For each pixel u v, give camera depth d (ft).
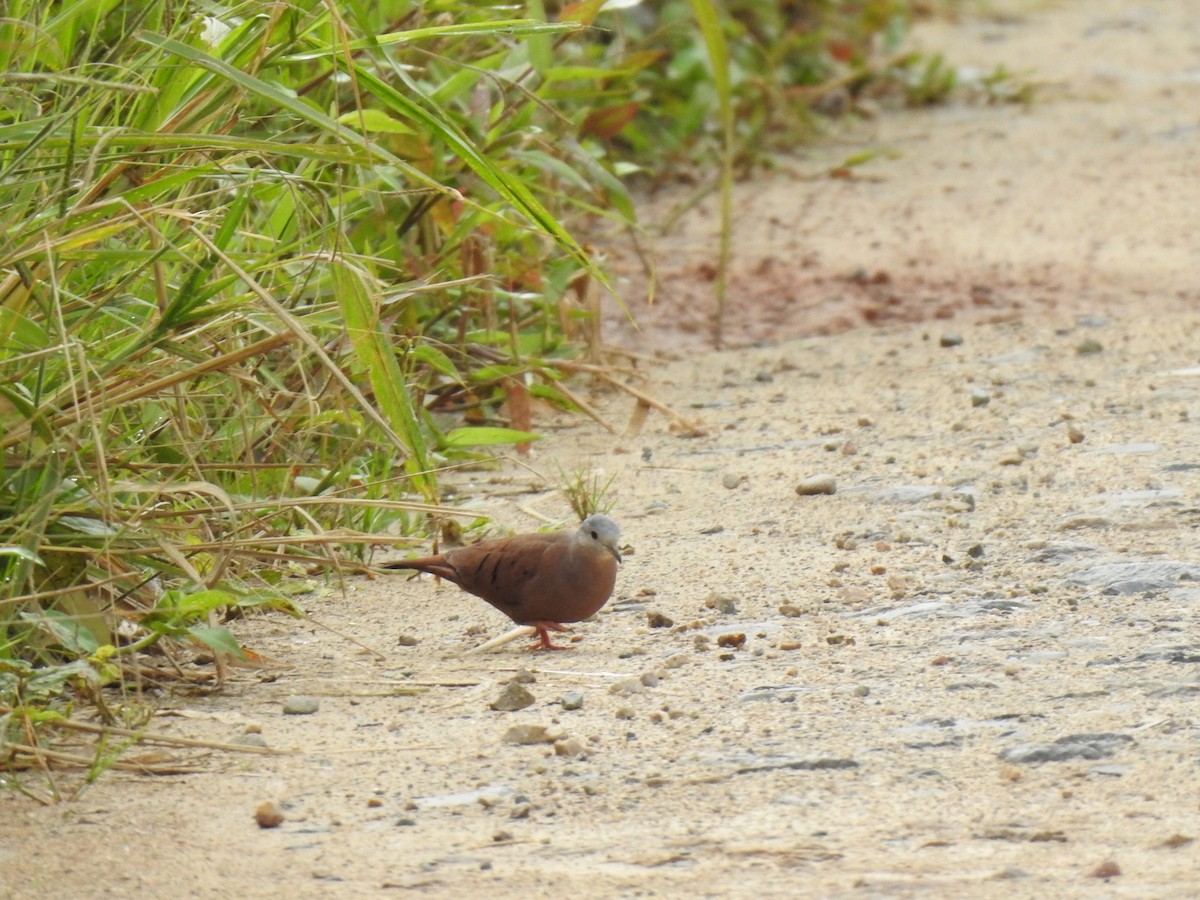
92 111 30.63
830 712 27.58
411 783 25.34
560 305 52.65
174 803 24.63
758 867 21.99
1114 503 39.17
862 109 102.99
